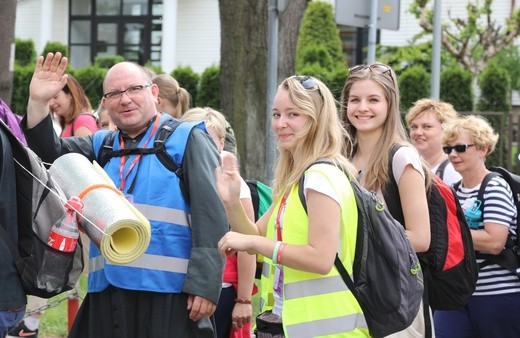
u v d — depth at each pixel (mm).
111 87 5984
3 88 11008
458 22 29109
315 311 5090
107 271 5816
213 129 7219
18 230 5402
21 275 5316
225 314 7211
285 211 5207
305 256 4941
